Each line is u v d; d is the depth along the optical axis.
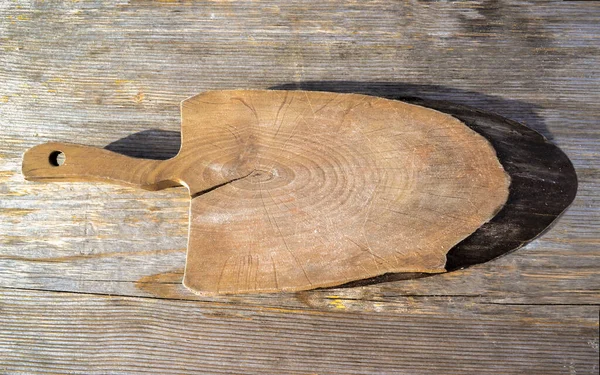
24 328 0.60
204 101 0.59
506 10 0.63
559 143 0.61
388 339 0.59
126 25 0.63
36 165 0.58
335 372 0.58
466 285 0.59
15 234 0.61
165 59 0.63
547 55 0.62
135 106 0.62
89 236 0.61
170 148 0.62
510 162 0.57
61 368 0.59
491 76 0.62
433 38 0.63
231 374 0.59
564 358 0.58
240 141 0.58
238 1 0.64
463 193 0.56
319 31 0.63
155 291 0.60
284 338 0.59
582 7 0.63
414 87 0.62
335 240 0.56
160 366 0.59
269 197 0.57
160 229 0.60
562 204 0.58
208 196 0.57
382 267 0.55
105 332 0.59
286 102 0.59
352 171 0.58
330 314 0.59
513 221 0.56
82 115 0.62
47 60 0.63
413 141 0.58
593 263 0.59
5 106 0.63
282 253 0.56
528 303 0.59
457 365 0.58
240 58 0.63
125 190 0.61
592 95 0.62
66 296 0.60
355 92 0.62
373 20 0.63
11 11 0.64
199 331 0.59
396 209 0.57
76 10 0.64
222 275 0.56
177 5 0.64
